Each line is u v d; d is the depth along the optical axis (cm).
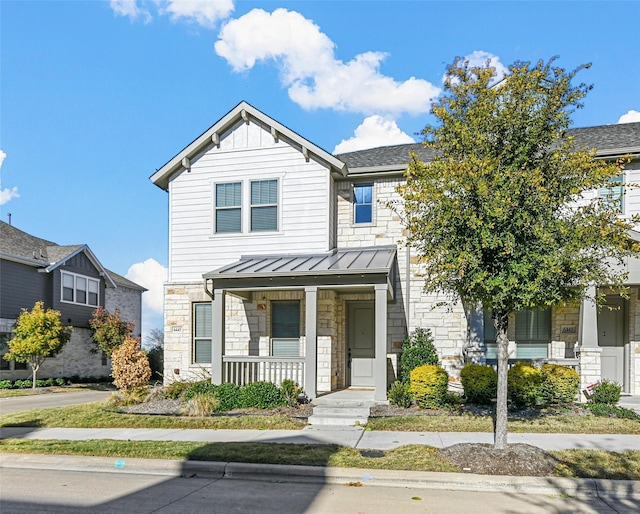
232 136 1533
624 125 1645
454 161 768
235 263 1420
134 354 1380
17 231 2859
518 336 1389
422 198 762
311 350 1230
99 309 2778
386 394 1198
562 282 759
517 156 762
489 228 713
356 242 1498
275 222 1483
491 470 689
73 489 672
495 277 723
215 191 1532
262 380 1380
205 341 1504
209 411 1142
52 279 2711
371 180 1515
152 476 742
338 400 1190
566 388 1157
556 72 769
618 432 941
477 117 770
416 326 1421
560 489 637
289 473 714
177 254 1541
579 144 1401
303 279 1249
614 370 1367
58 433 1021
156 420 1091
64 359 2778
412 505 586
